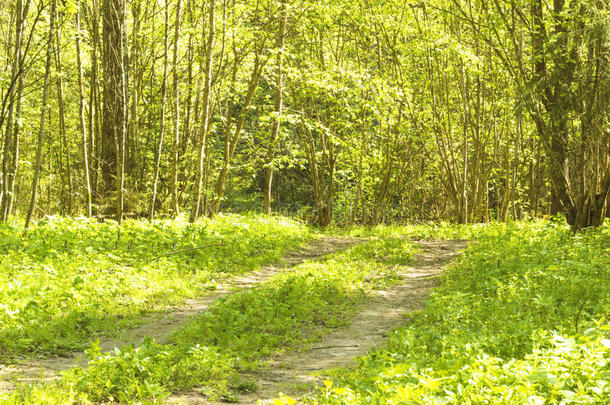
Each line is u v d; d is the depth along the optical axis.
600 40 14.82
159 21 28.66
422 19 29.06
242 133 31.52
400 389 4.73
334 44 33.53
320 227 30.62
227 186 38.25
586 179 17.75
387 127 31.19
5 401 5.44
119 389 6.28
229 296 11.55
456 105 31.47
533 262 13.05
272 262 17.69
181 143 25.53
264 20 24.34
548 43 15.95
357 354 8.33
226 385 6.89
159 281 12.91
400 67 29.55
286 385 6.98
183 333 9.03
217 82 25.31
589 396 4.66
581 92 15.73
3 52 24.38
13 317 8.91
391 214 36.06
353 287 13.20
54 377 6.74
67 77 22.48
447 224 27.45
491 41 23.83
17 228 15.79
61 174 28.73
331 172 31.69
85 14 24.39
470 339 7.09
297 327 9.98
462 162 33.41
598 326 6.20
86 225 17.67
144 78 28.36
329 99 27.47
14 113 18.78
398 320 10.46
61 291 10.70
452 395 4.64
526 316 8.42
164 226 18.56
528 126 29.97
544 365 5.39
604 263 11.61
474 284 12.35
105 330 9.41
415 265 17.12
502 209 30.55
